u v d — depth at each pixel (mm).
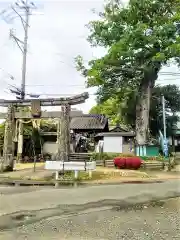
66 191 11680
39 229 6492
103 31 33500
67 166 15438
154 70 34594
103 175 17047
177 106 43125
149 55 32844
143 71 34312
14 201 9617
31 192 11375
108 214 8000
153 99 41969
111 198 10344
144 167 22219
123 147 35281
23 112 19828
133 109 40562
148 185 13719
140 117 35000
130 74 35500
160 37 31484
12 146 19859
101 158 25375
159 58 30094
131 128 46250
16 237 5875
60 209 8555
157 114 42688
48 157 31703
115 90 36281
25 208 8625
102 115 41156
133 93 36719
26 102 19672
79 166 15445
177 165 25688
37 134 33156
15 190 11883
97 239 5766
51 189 12188
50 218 7520
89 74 32781
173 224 6926
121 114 43375
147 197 10602
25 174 17188
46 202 9523
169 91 42688
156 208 8820
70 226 6758
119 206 9062
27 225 6824
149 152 32625
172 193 11469
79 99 18594
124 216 7770
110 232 6270
